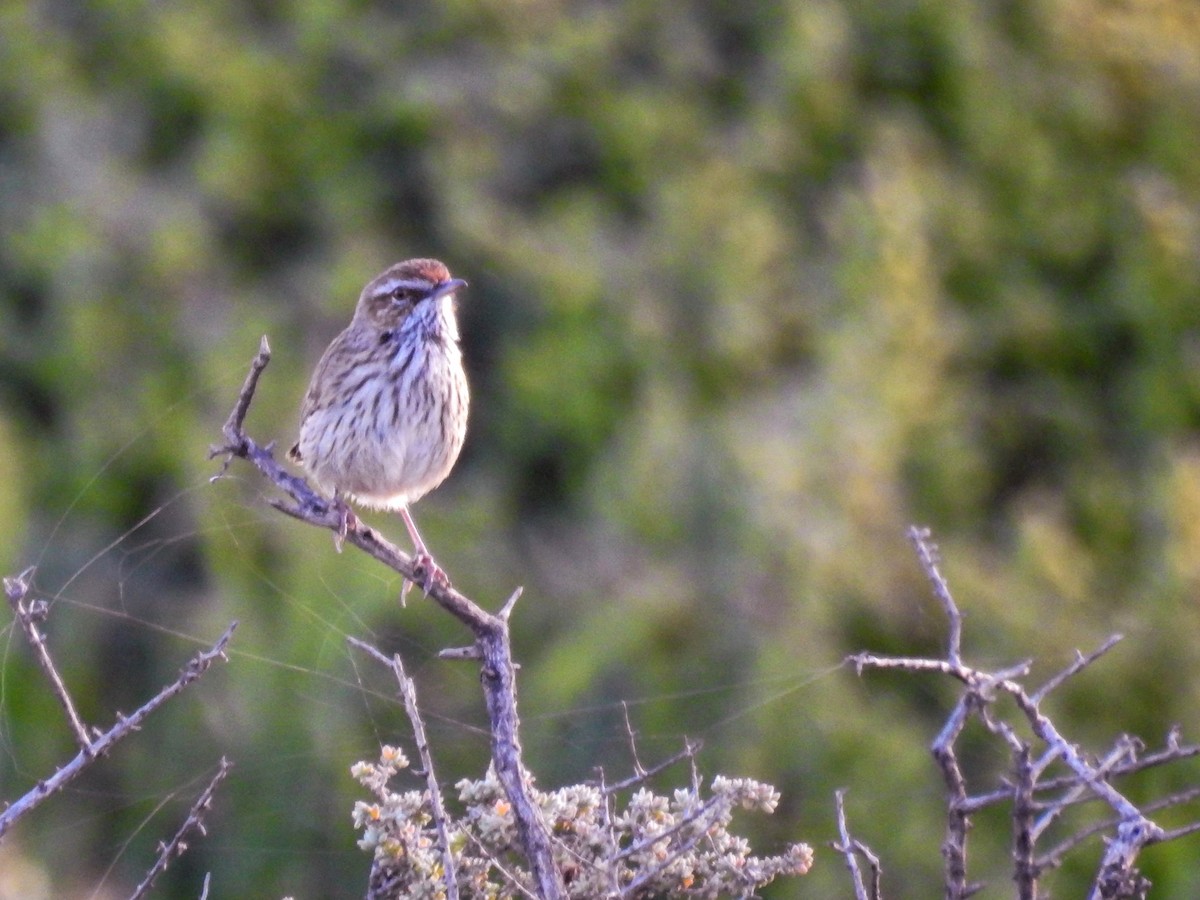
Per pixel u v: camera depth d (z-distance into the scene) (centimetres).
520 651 1339
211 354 1664
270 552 1271
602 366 1692
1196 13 2139
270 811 1068
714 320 1716
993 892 1076
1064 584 1458
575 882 523
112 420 1605
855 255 1761
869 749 1184
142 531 1316
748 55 2044
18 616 491
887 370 1659
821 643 1314
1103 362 1881
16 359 1681
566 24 2006
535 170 1905
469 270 1761
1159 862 1256
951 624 511
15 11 1909
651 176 1898
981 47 2066
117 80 1919
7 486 1397
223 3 1988
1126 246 1945
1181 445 1811
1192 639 1388
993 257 1916
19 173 1822
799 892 1086
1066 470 1758
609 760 1033
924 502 1608
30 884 1035
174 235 1767
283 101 1897
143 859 1088
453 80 1927
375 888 535
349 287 1739
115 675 1246
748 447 1470
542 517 1571
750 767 1170
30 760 1180
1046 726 482
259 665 1160
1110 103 2061
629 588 1360
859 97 2025
